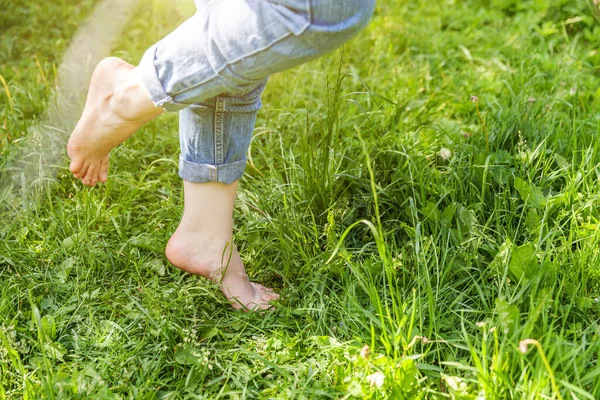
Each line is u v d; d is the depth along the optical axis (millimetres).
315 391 1482
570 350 1498
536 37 3289
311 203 2078
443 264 1773
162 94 1451
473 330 1650
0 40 3217
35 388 1500
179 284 1902
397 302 1748
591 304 1638
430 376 1530
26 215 2064
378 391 1445
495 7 3611
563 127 2283
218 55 1372
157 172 2422
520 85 2633
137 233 2098
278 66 1384
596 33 3219
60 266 1927
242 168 1711
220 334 1743
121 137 1615
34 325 1700
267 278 1979
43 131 2445
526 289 1649
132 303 1783
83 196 2154
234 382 1568
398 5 3582
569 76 2787
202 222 1744
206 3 1538
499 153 2156
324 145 2053
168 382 1599
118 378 1580
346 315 1728
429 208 1934
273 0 1297
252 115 1658
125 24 3307
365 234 2049
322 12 1293
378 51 3150
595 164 2107
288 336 1686
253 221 2049
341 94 2824
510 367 1435
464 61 3195
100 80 1541
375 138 2439
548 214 1950
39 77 2809
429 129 2496
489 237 1868
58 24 3346
